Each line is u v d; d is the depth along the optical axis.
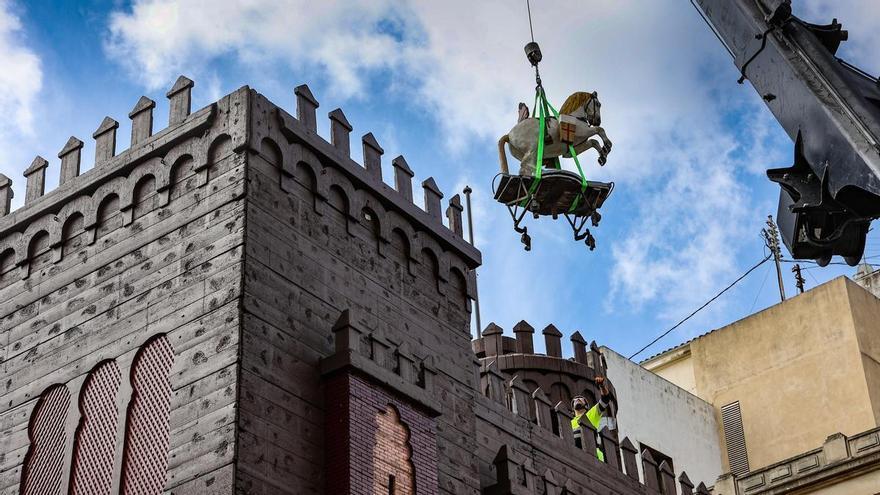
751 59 14.95
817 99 13.76
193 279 26.34
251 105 27.64
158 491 24.53
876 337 53.19
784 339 54.28
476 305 43.56
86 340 27.64
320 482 24.98
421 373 28.59
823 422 51.78
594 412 38.41
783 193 14.73
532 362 41.44
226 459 23.62
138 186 28.73
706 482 52.34
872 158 13.09
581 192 29.03
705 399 55.53
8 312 29.48
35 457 27.19
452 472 28.56
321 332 26.78
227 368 24.62
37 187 30.73
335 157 29.14
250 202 26.56
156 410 25.52
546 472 32.03
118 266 28.03
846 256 14.46
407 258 30.48
